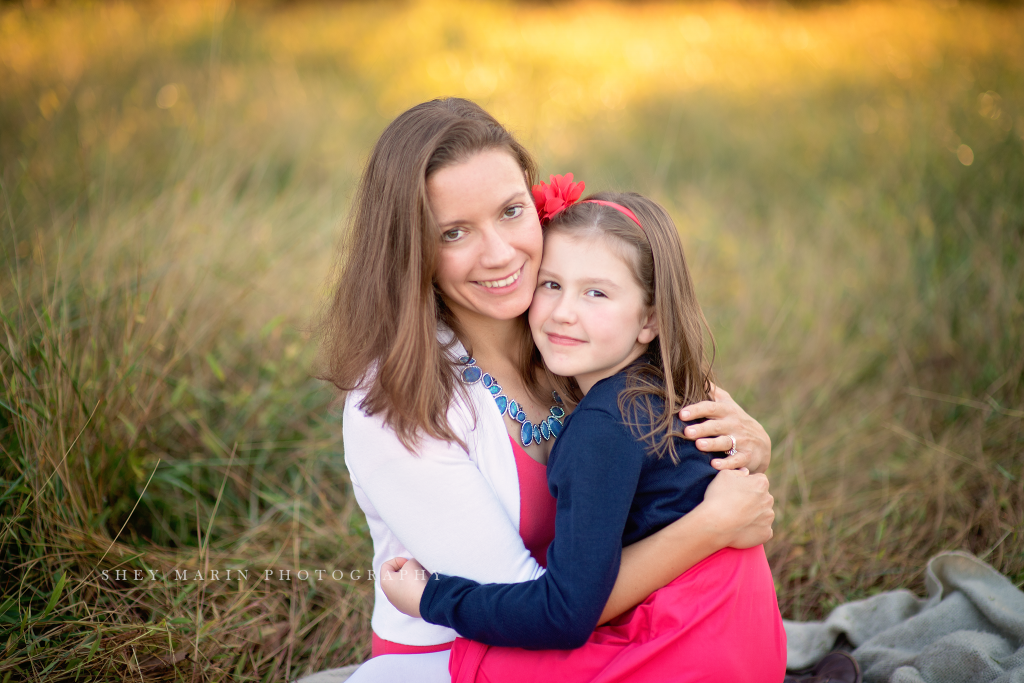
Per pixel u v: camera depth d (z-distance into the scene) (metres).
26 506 1.98
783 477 2.81
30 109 4.59
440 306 1.56
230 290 3.13
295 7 9.37
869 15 7.91
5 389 2.12
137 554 2.18
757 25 8.35
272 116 5.54
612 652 1.37
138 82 5.72
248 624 2.10
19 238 2.86
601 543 1.31
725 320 3.80
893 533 2.60
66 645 1.90
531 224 1.47
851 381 3.46
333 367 1.53
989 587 2.05
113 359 2.43
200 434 2.71
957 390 3.21
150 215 3.12
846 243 4.30
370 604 2.27
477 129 1.43
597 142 5.80
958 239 3.82
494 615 1.33
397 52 7.57
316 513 2.61
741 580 1.40
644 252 1.51
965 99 4.95
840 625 2.10
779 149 5.61
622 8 9.73
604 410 1.41
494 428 1.50
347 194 2.54
